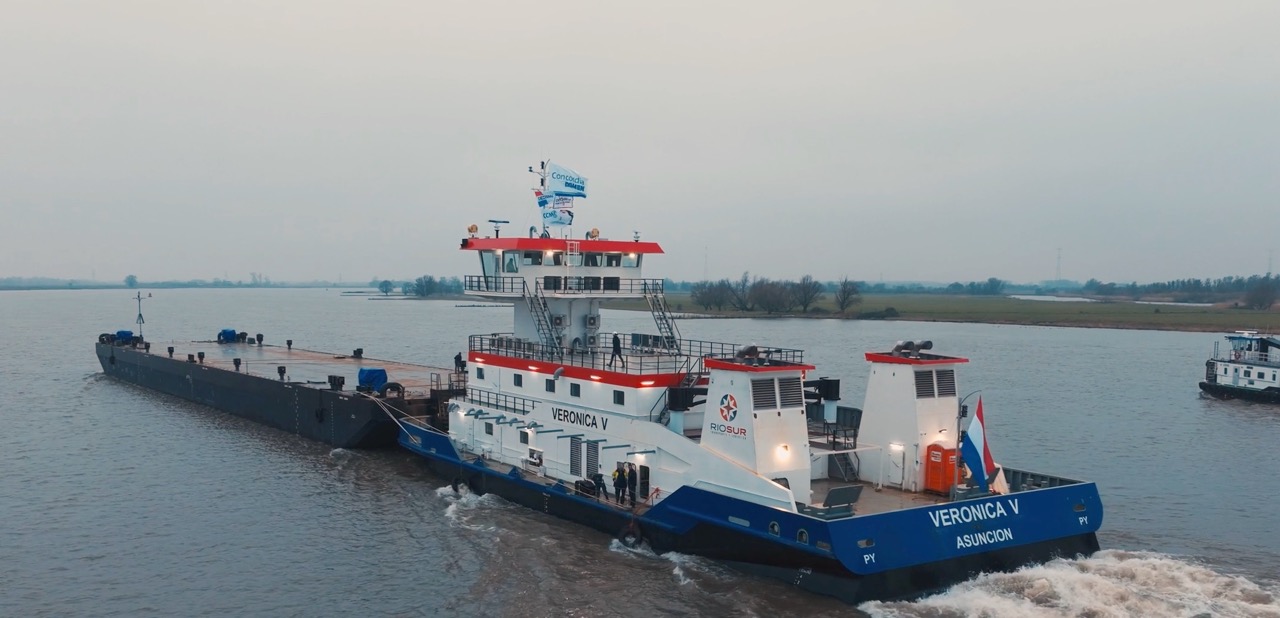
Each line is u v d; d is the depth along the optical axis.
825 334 155.50
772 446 30.81
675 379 36.31
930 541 28.61
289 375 68.31
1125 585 29.88
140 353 83.00
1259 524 39.34
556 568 32.84
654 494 34.66
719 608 28.81
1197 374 98.56
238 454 53.34
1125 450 56.06
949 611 27.67
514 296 42.50
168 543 37.00
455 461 44.28
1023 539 30.50
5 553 35.84
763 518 29.61
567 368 38.88
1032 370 102.31
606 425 36.78
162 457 52.59
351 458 52.03
